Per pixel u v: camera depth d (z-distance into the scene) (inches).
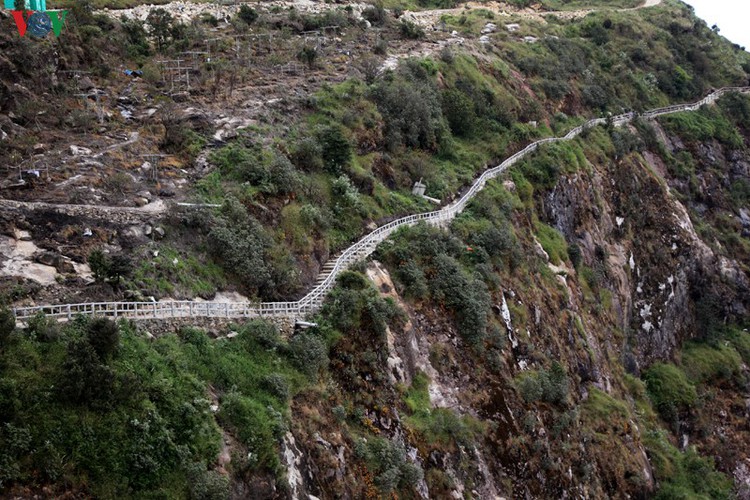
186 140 1724.9
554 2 4495.6
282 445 1140.5
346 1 3390.7
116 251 1315.2
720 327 3095.5
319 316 1438.2
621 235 2854.3
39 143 1574.8
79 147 1593.3
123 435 998.4
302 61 2381.9
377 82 2313.0
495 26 3503.9
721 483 2461.9
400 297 1663.4
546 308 2105.1
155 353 1129.4
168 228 1424.7
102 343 1050.7
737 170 3607.3
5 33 1775.3
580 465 1854.1
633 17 4106.8
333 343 1408.7
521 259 2076.8
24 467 917.8
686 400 2664.9
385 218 1899.6
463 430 1533.0
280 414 1173.7
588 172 2755.9
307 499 1136.8
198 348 1206.9
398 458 1332.4
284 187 1689.2
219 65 2161.7
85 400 999.0
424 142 2310.5
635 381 2534.5
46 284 1176.2
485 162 2417.6
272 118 1937.7
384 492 1269.7
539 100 2974.9
